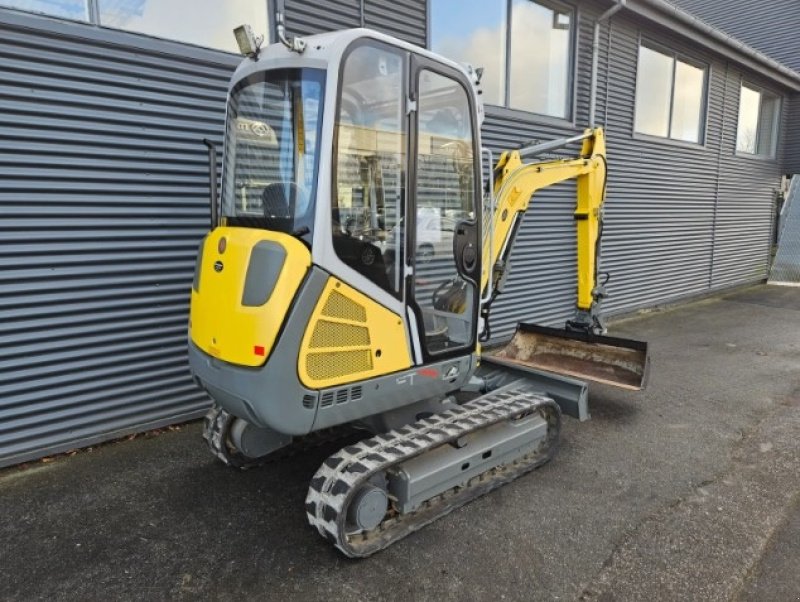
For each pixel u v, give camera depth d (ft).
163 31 12.81
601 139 15.39
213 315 8.54
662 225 29.96
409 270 9.29
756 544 8.96
